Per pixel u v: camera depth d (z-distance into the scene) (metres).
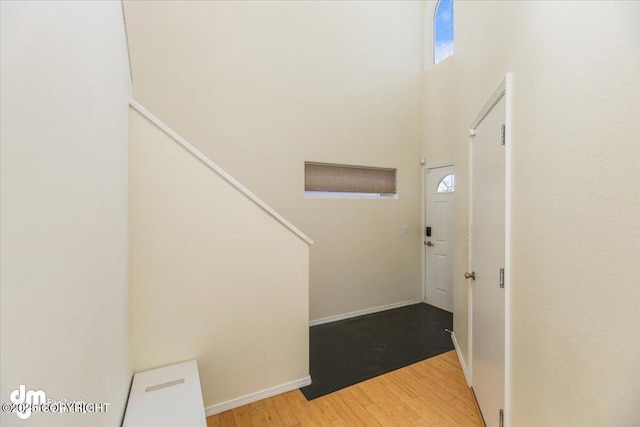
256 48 2.97
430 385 2.12
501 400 1.37
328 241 3.40
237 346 1.89
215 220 1.81
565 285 0.88
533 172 1.05
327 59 3.35
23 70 0.43
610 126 0.70
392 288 3.86
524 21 1.12
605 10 0.71
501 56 1.39
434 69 3.85
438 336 2.97
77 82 0.66
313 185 3.39
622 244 0.67
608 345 0.71
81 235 0.68
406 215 3.96
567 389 0.86
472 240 2.01
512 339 1.24
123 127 1.35
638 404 0.63
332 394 2.02
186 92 2.69
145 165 1.62
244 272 1.91
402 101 3.88
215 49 2.79
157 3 2.58
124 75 1.42
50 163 0.52
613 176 0.69
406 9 3.88
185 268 1.73
